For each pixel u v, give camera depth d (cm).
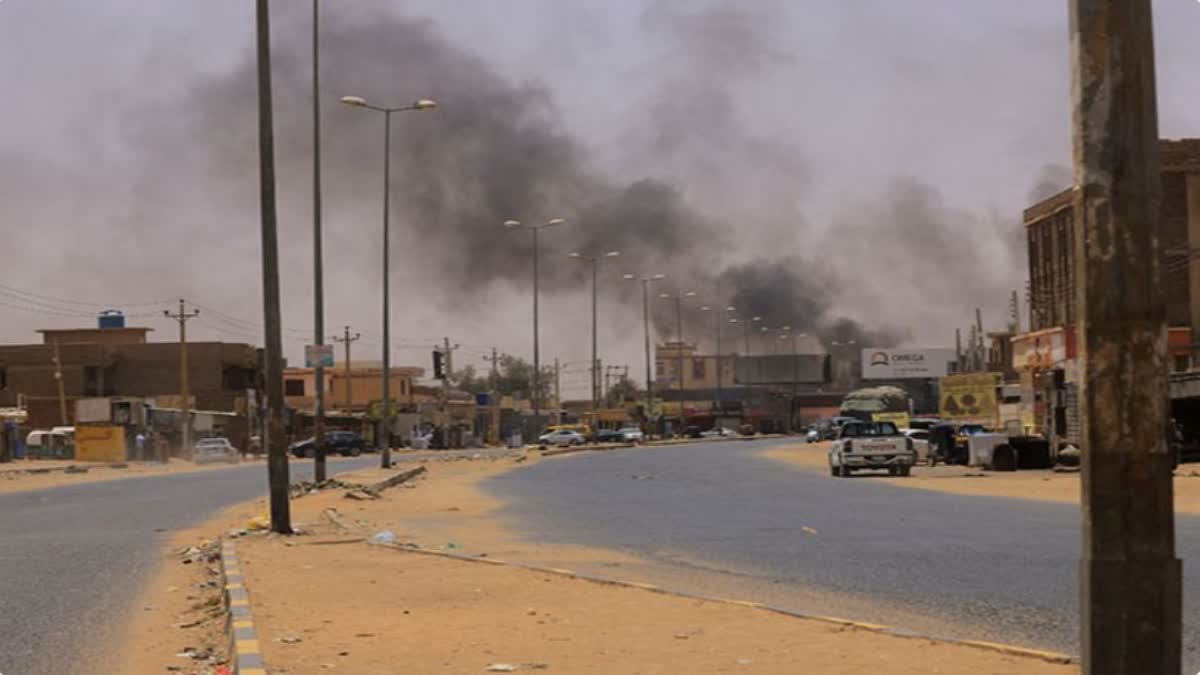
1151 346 492
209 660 950
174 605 1255
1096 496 497
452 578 1371
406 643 946
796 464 5734
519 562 1603
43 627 1110
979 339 10138
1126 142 498
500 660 872
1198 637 953
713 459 6556
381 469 4822
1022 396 5947
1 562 1702
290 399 12231
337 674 823
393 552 1708
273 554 1684
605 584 1303
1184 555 1519
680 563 1587
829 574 1434
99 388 9469
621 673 819
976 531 2011
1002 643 946
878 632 964
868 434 4381
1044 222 6500
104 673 898
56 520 2605
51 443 7744
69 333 10738
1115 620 494
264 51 2116
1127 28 503
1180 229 5516
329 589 1279
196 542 2003
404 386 12631
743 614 1071
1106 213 496
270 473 2052
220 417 9206
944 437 5153
